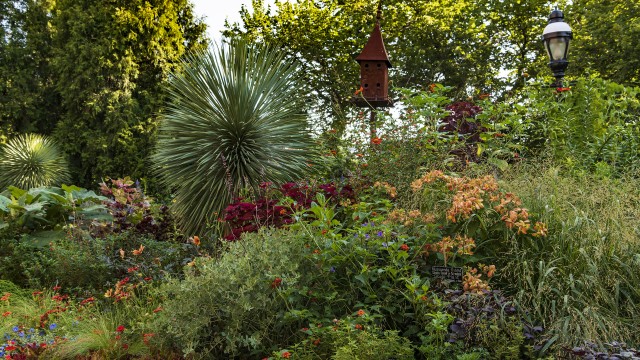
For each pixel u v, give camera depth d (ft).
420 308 10.85
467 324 9.85
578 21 48.52
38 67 57.52
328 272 11.36
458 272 11.28
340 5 51.88
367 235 11.96
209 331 11.09
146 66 49.32
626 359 8.29
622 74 39.04
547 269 10.93
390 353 9.71
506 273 11.48
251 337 10.51
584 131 19.86
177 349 11.44
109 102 47.52
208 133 21.99
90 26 48.67
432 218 12.17
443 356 9.97
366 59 25.81
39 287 16.92
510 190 12.96
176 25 50.37
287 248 11.44
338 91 45.39
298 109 24.09
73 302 14.83
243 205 16.38
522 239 11.74
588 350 8.93
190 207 21.94
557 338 9.80
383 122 19.85
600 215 12.19
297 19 51.93
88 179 49.47
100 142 47.55
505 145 18.13
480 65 50.88
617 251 11.53
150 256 17.47
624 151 19.06
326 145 23.20
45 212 22.00
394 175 16.84
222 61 23.20
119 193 21.43
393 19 52.47
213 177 21.49
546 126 19.93
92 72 47.80
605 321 10.17
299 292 10.78
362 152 19.76
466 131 21.75
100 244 17.53
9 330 12.86
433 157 17.24
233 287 11.05
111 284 16.46
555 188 12.91
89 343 11.76
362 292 11.37
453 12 53.11
